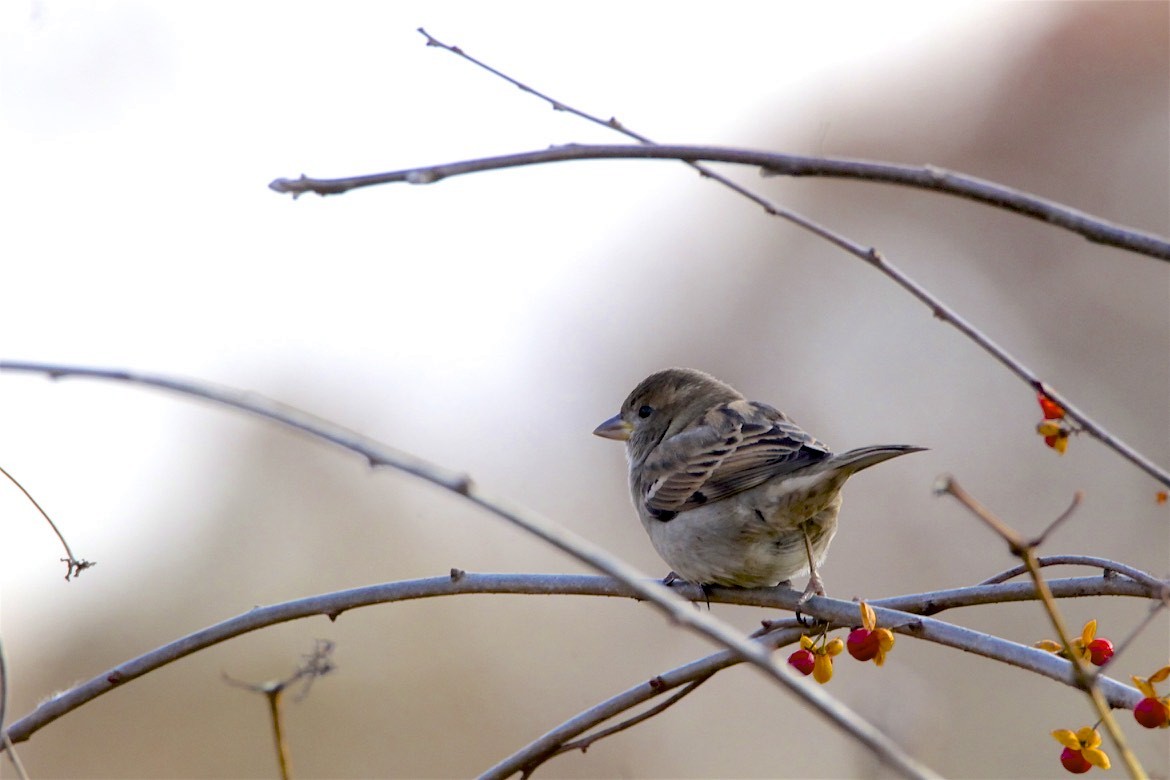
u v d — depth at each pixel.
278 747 5.13
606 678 14.30
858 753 7.34
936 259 18.72
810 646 5.95
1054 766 11.55
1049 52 19.17
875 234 19.36
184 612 15.23
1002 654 5.32
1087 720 11.76
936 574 14.98
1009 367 4.98
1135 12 18.72
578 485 17.30
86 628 14.65
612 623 14.91
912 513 15.46
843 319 18.64
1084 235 3.99
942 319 5.00
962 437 16.36
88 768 13.57
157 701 14.13
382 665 14.59
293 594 15.48
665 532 7.96
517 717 14.25
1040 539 3.87
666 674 6.12
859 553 15.24
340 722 14.00
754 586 7.82
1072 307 17.19
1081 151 18.53
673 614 3.64
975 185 4.09
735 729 13.05
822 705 3.50
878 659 5.56
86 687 6.25
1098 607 12.81
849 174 4.22
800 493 7.23
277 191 4.58
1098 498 15.12
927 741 10.77
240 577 15.58
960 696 12.14
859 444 16.95
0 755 6.18
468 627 15.06
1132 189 18.03
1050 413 5.12
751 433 8.01
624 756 13.17
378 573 16.02
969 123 19.45
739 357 18.75
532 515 3.73
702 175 5.25
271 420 3.87
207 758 13.68
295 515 16.34
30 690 14.13
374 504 16.62
